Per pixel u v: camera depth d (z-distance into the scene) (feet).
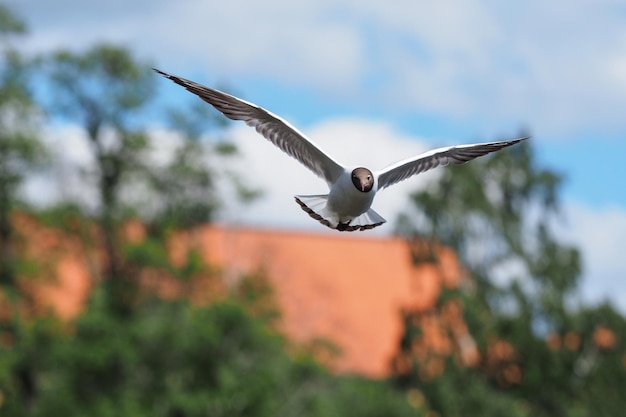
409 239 148.66
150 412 109.29
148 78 152.35
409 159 45.44
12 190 147.23
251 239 187.21
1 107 146.51
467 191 147.02
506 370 147.64
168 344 111.34
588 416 146.41
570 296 150.10
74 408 111.55
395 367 143.64
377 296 197.26
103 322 115.85
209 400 107.76
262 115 43.29
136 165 155.84
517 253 147.54
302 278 193.67
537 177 151.12
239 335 111.34
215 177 157.17
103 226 153.17
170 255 147.64
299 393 111.14
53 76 149.38
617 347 148.15
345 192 43.96
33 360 115.55
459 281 148.46
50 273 149.69
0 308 137.69
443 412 139.23
